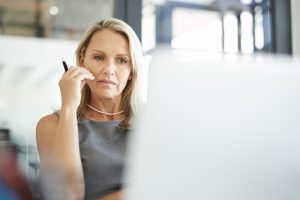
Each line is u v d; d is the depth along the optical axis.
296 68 0.52
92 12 2.68
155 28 2.83
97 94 1.08
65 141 0.87
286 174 0.52
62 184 0.73
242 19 3.14
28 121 1.59
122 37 1.09
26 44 2.23
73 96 0.94
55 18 2.61
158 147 0.48
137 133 0.48
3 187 0.44
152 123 0.48
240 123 0.50
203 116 0.49
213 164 0.50
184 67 0.48
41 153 0.91
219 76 0.49
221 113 0.49
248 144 0.51
